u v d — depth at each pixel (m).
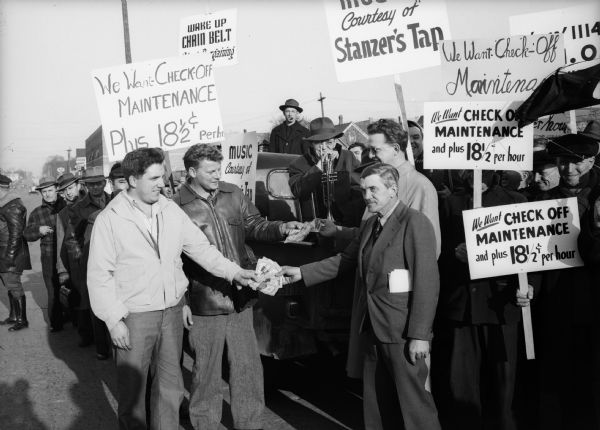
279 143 7.72
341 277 4.34
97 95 4.70
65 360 6.86
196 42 6.79
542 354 3.94
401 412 3.45
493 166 3.82
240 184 5.50
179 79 4.76
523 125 3.77
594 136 4.35
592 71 3.59
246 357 4.08
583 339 3.84
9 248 8.51
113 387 5.81
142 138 4.74
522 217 3.68
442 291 4.03
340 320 4.35
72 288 7.39
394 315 3.31
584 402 3.92
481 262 3.66
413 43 4.28
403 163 3.82
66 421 4.92
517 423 4.20
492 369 3.97
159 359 3.74
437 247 3.65
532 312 4.09
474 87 3.87
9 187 8.61
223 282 3.96
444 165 3.87
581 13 4.53
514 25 4.68
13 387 5.86
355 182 5.20
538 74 3.80
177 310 3.79
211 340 4.01
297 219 5.61
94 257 3.52
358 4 4.34
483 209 3.66
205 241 3.92
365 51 4.36
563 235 3.68
